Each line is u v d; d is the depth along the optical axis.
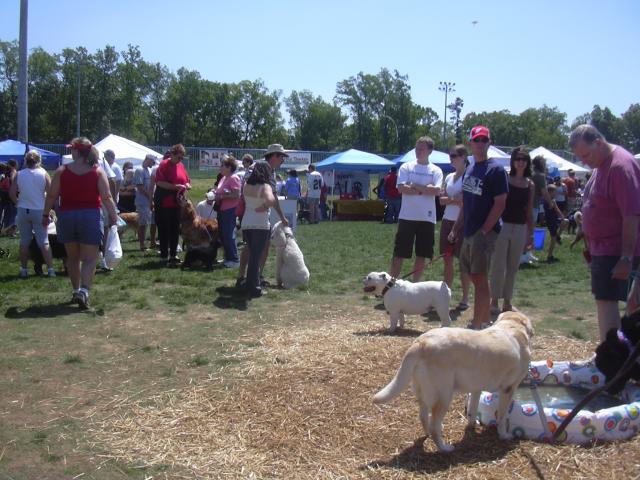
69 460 3.73
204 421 4.27
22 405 4.53
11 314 7.05
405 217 7.77
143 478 3.53
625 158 4.63
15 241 13.96
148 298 8.10
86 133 79.50
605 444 3.87
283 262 9.17
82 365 5.41
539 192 11.93
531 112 103.75
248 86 88.19
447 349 3.71
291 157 38.41
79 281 7.58
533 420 3.96
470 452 3.82
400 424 4.21
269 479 3.52
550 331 6.96
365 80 92.69
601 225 4.79
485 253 6.04
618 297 4.81
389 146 93.50
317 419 4.28
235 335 6.43
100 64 79.69
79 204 7.21
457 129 62.09
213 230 10.69
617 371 4.55
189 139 88.25
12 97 75.69
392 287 6.54
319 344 5.99
